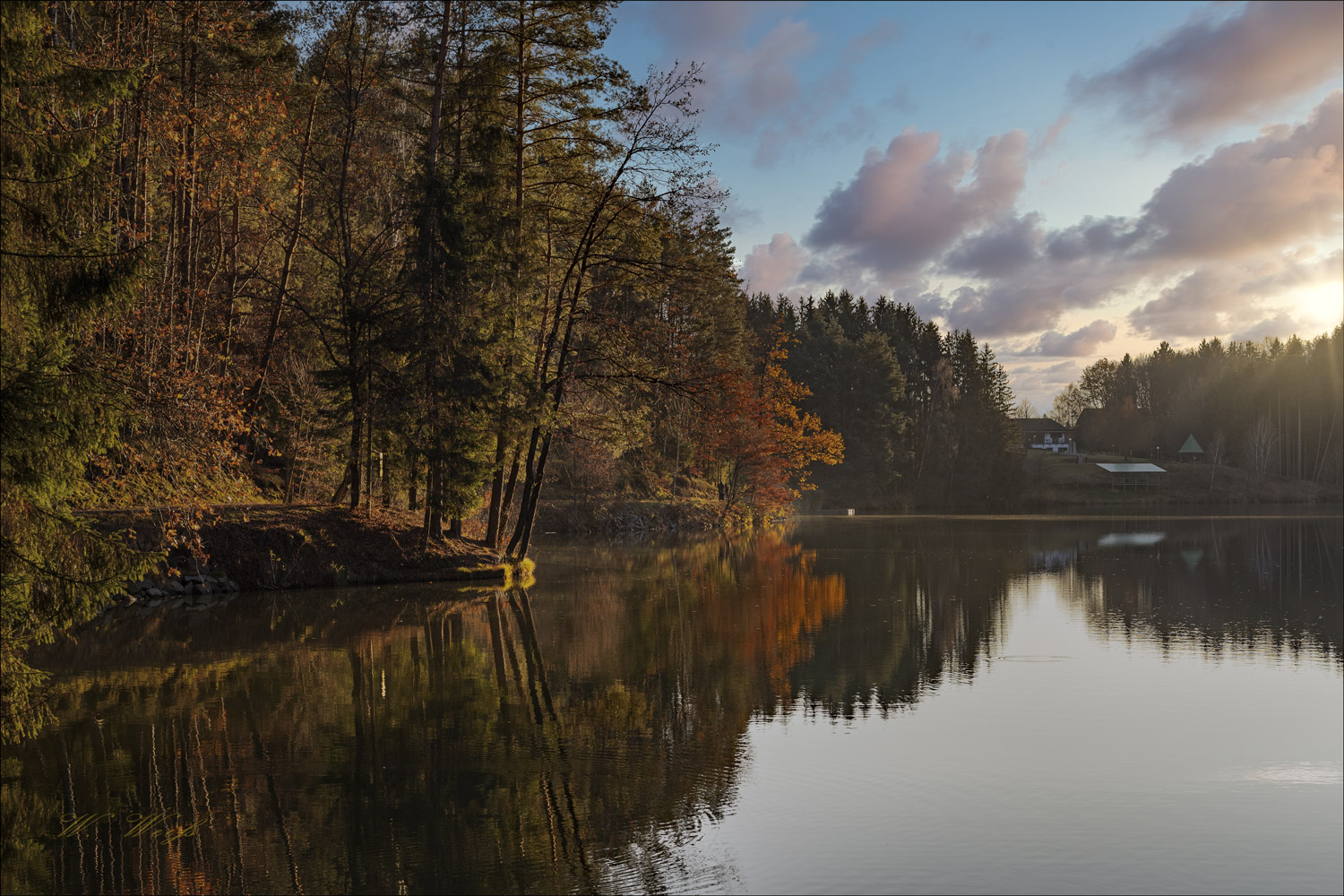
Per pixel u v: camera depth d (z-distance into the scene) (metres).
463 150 27.44
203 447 16.78
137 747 11.30
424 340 25.41
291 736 11.80
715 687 14.65
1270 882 7.61
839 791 9.74
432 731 12.03
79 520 9.43
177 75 23.66
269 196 28.20
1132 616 22.45
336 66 26.88
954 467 111.25
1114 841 8.40
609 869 7.81
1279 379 148.00
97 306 9.31
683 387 28.20
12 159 8.78
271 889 7.43
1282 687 14.70
